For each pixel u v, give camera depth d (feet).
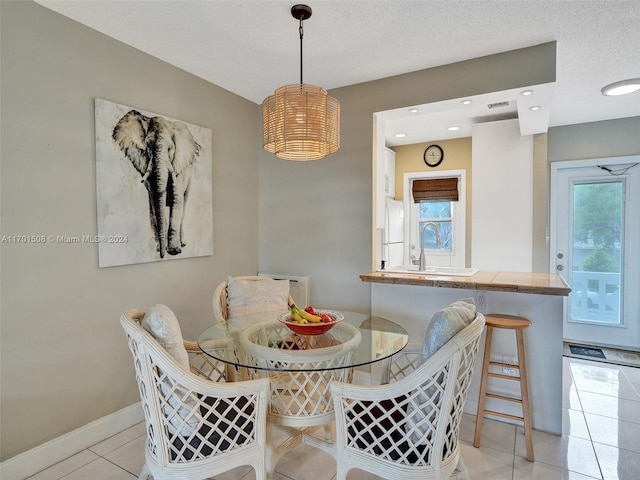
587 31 7.13
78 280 6.97
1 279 5.98
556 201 13.65
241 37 7.45
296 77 9.48
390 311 9.07
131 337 4.70
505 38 7.43
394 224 15.62
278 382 5.89
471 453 6.75
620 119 12.64
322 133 6.14
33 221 6.33
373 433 4.91
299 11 6.45
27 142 6.24
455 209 15.55
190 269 9.34
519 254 11.96
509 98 8.50
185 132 9.00
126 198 7.70
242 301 8.11
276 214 11.44
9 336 6.08
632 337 12.71
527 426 6.58
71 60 6.79
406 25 6.94
